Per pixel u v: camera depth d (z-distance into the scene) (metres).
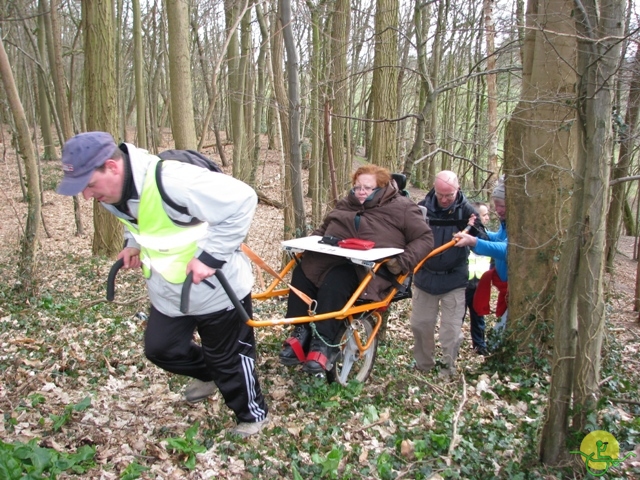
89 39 10.36
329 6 12.45
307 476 3.24
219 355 3.46
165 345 3.39
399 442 3.62
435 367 5.63
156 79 22.95
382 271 4.54
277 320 3.58
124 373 4.78
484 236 5.49
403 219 4.70
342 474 3.32
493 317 8.34
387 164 9.95
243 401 3.61
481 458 3.42
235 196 3.03
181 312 3.05
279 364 5.11
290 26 6.05
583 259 3.04
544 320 5.24
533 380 4.88
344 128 13.44
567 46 4.80
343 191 10.85
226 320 3.38
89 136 2.87
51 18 15.09
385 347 6.16
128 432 3.62
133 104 26.31
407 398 4.59
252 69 11.51
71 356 4.99
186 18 8.34
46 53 22.97
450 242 5.05
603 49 2.86
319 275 4.57
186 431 3.47
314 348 4.24
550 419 3.26
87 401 3.70
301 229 6.46
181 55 8.31
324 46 12.59
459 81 7.77
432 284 5.34
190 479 3.15
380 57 9.56
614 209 10.38
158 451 3.38
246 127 17.94
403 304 8.91
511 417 4.21
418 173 21.62
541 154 5.04
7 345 5.32
